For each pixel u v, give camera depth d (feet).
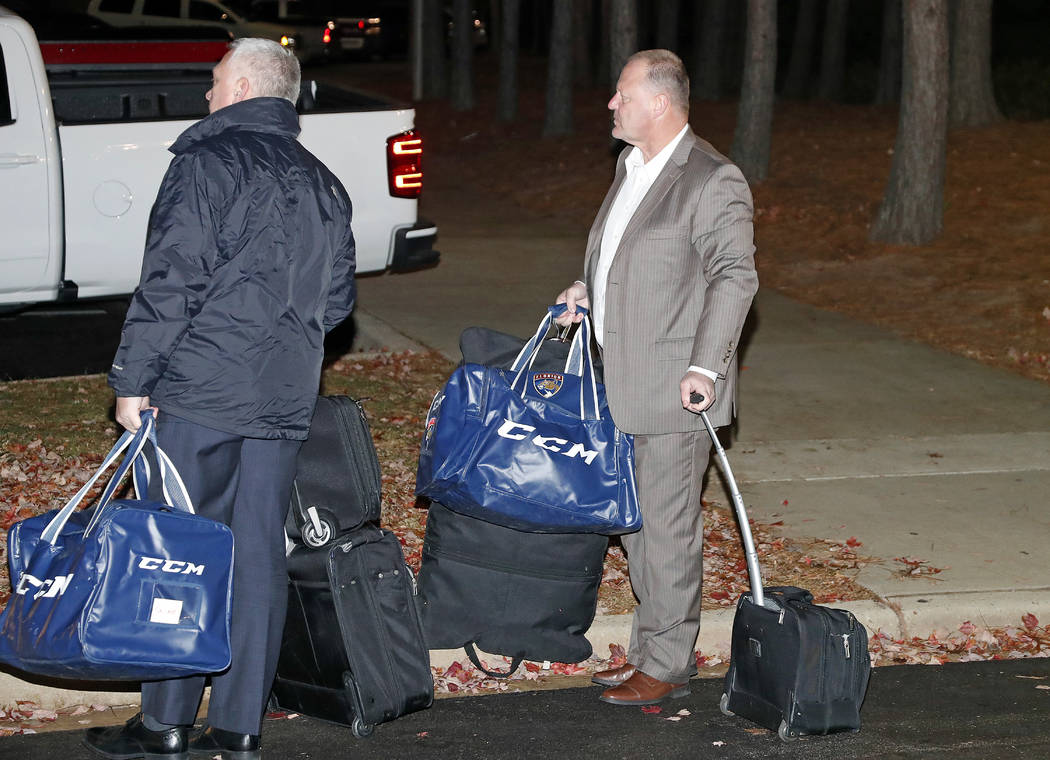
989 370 33.06
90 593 12.71
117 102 31.07
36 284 27.53
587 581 16.43
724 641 18.16
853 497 23.80
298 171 13.50
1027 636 18.85
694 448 15.79
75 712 16.02
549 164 66.39
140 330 12.72
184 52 32.45
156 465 13.70
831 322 37.99
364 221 30.09
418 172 30.60
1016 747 15.30
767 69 56.54
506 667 17.44
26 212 26.94
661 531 15.90
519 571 16.21
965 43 65.67
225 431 13.48
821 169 58.90
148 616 12.85
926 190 46.26
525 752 14.92
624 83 15.42
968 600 19.08
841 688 15.29
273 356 13.47
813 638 15.07
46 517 13.42
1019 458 26.23
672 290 15.30
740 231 15.02
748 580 19.76
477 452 15.25
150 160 27.96
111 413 25.81
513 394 15.46
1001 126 64.85
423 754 14.80
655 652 16.20
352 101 32.60
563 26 73.67
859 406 29.81
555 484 15.26
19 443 23.67
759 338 35.99
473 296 39.91
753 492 23.98
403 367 30.94
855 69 99.19
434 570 16.34
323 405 14.89
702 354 14.89
